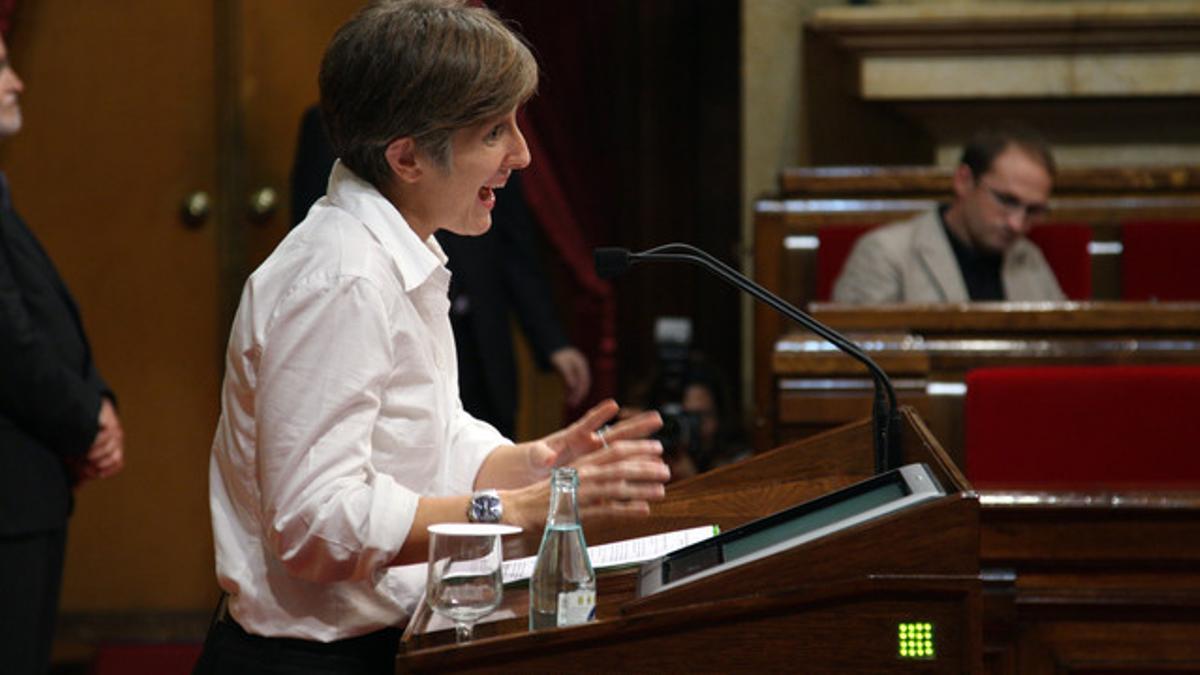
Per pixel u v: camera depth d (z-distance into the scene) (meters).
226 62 20.16
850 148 24.38
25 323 14.90
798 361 13.39
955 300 17.98
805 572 6.64
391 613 8.05
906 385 13.30
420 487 8.12
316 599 7.96
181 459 20.45
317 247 7.71
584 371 20.33
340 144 8.04
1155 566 10.60
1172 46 22.67
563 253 24.53
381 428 7.89
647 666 6.66
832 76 24.30
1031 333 14.38
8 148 20.17
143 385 20.39
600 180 25.33
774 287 20.14
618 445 7.38
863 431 8.85
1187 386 12.77
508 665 6.66
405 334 7.86
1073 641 10.63
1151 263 19.80
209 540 20.52
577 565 6.95
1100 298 20.20
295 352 7.50
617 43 25.53
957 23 22.42
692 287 26.47
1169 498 10.61
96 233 20.28
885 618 6.61
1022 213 17.70
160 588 20.52
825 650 6.62
